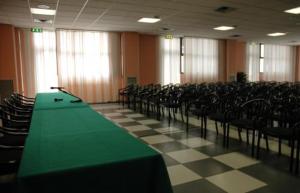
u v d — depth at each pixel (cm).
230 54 1283
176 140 466
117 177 149
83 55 962
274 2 557
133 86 920
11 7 586
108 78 1008
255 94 606
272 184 284
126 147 181
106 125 264
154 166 160
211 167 336
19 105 520
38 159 155
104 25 842
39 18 716
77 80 961
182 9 621
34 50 905
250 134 502
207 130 541
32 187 130
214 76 1259
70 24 819
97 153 167
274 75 1537
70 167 140
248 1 550
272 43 1459
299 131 311
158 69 1129
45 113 340
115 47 1012
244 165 342
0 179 165
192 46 1193
